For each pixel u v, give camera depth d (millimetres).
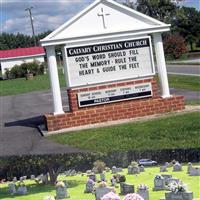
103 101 17375
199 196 7902
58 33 17047
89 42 17281
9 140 15883
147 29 17734
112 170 10586
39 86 43094
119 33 17484
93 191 9086
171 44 71062
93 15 17406
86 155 11336
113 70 17500
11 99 32406
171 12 94750
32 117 21406
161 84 18062
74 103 17125
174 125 14836
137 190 8242
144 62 17828
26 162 11055
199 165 10242
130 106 17359
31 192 9719
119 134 14539
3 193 9898
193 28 100438
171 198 7664
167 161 11016
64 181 9953
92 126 16500
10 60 74938
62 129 16609
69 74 17109
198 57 68375
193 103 19547
